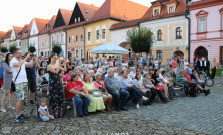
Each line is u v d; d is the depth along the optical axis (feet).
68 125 17.56
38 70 28.68
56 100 19.84
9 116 19.99
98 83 24.52
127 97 23.68
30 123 18.01
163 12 91.61
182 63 82.17
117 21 114.21
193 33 81.61
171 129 16.88
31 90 24.73
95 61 69.51
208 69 55.06
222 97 31.45
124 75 26.32
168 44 89.25
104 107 22.35
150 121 19.03
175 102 27.96
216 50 75.77
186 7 82.48
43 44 175.63
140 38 77.77
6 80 21.16
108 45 49.24
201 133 16.10
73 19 140.77
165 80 29.81
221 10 73.51
